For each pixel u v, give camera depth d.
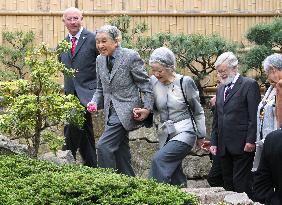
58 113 12.70
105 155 12.68
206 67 18.98
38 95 12.69
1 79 17.83
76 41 14.75
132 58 12.78
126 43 17.94
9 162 11.87
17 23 19.56
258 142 12.33
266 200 8.57
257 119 12.78
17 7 19.59
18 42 19.03
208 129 18.05
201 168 17.66
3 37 18.88
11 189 10.43
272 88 12.59
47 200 9.89
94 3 19.84
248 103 13.32
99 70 13.04
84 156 14.92
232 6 20.19
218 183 14.30
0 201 9.86
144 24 18.89
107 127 12.84
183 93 12.18
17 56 18.28
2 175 11.33
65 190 10.06
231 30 20.17
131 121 12.82
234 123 13.41
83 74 14.69
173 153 11.96
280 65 12.17
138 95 12.89
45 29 19.66
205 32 20.09
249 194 13.38
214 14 20.08
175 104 12.20
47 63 12.80
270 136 8.54
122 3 19.92
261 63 18.11
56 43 19.67
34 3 19.66
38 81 12.68
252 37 18.38
